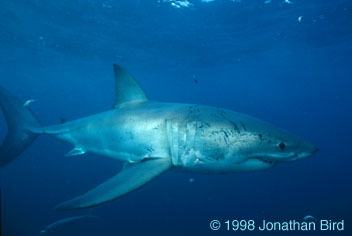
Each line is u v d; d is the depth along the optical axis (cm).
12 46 2544
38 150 2591
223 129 301
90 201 234
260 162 299
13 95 683
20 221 1145
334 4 1525
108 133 429
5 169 1909
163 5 1526
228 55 2839
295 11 1628
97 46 2409
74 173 1889
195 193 1551
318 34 2122
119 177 288
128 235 1093
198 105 368
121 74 455
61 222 652
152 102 439
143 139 367
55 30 1988
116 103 470
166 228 1160
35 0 1488
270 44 2408
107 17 1703
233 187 1689
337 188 1769
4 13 1673
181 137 327
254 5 1537
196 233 1126
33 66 3750
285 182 1869
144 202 1402
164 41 2238
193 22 1792
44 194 1485
